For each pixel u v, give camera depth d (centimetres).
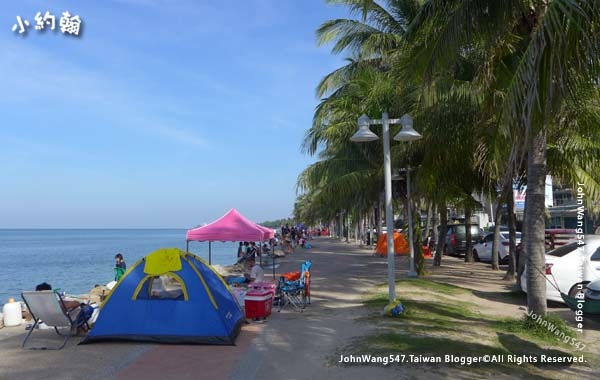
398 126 1593
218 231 1398
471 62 1224
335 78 2055
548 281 1252
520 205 3509
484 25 845
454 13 823
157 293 913
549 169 1350
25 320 1137
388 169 1093
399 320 1012
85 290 2131
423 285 1543
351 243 5838
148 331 880
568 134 1203
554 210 3262
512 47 996
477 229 2992
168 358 782
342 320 1048
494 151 1124
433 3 853
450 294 1426
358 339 856
